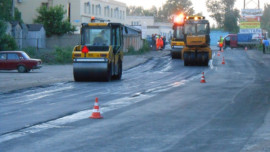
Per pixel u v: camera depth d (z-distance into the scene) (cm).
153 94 2275
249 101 2006
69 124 1422
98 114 1547
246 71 4009
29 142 1156
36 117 1554
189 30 4700
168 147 1107
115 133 1280
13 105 1862
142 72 4016
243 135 1261
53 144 1134
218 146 1120
